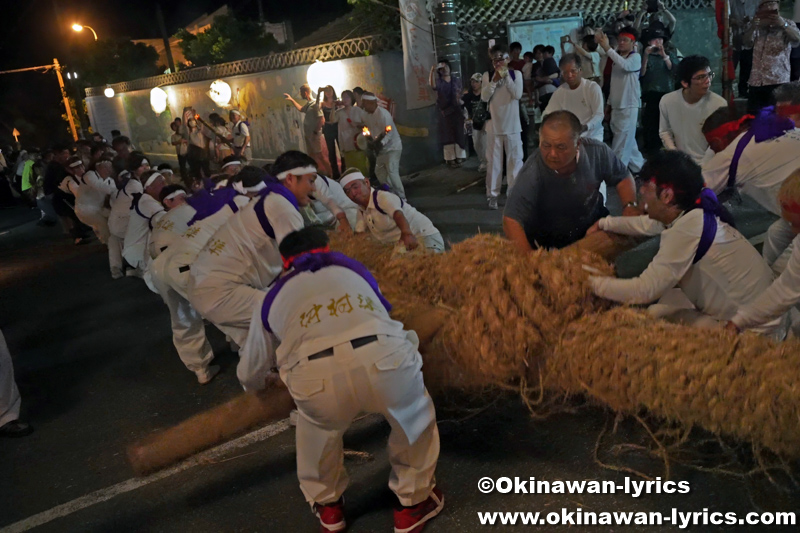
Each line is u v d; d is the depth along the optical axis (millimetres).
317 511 3289
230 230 4227
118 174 9625
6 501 4035
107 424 4887
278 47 21969
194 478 3938
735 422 2773
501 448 3758
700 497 3186
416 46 11992
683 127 6156
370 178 13031
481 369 3518
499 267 3541
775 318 3180
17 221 17344
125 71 25359
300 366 2889
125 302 8055
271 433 4285
